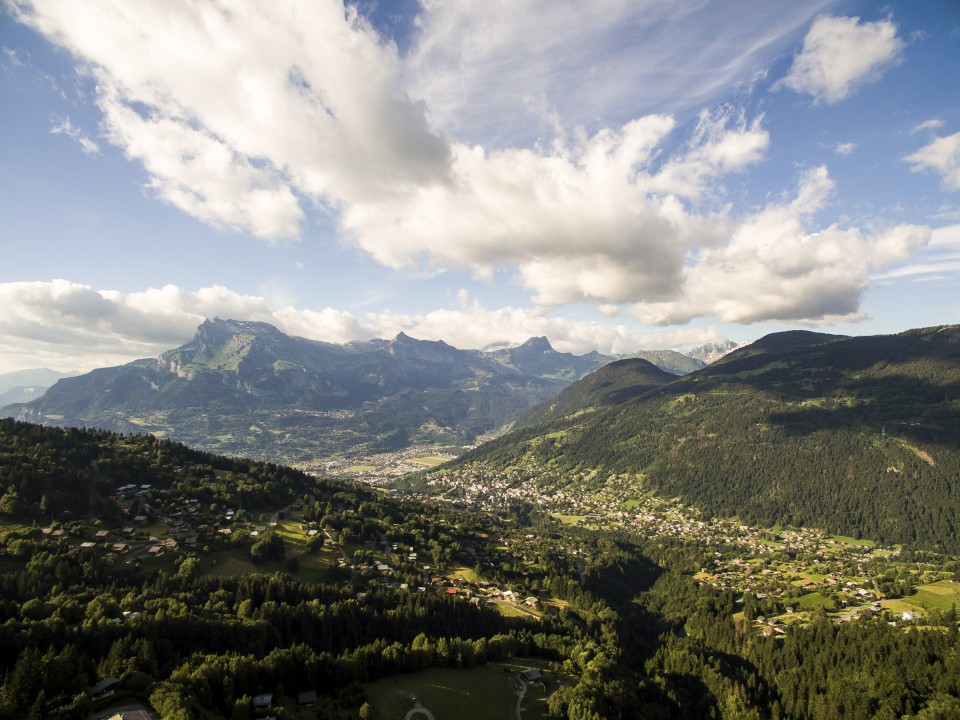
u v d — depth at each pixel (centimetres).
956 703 13012
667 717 14075
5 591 12644
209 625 12344
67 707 8431
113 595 13600
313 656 11900
